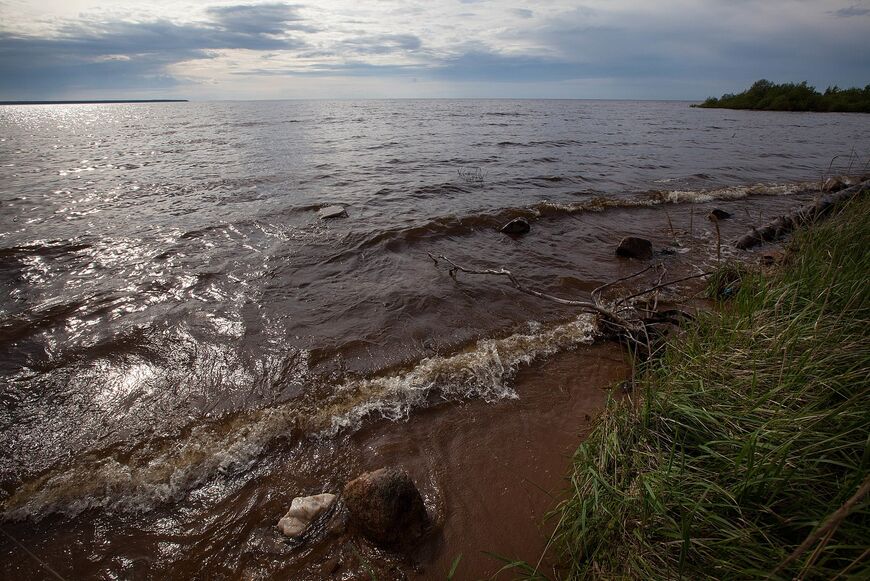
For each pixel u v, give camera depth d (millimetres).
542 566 2254
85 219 8375
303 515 2521
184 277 5816
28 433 3188
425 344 4504
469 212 9062
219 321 4770
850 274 3418
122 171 13828
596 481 2307
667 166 15367
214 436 3199
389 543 2367
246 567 2303
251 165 15117
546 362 4262
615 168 14789
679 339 3684
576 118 44375
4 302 5016
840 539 1613
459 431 3332
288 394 3689
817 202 5676
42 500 2660
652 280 6184
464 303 5395
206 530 2512
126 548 2398
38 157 17250
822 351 2537
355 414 3465
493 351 4371
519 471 2941
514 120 41312
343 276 6070
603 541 2080
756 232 7578
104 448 3074
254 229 7914
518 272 6391
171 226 7977
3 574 2238
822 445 1981
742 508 1873
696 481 2059
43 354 4102
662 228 8656
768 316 3398
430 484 2838
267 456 3066
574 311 5316
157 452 3047
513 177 13016
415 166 15023
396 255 6918
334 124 35562
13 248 6668
